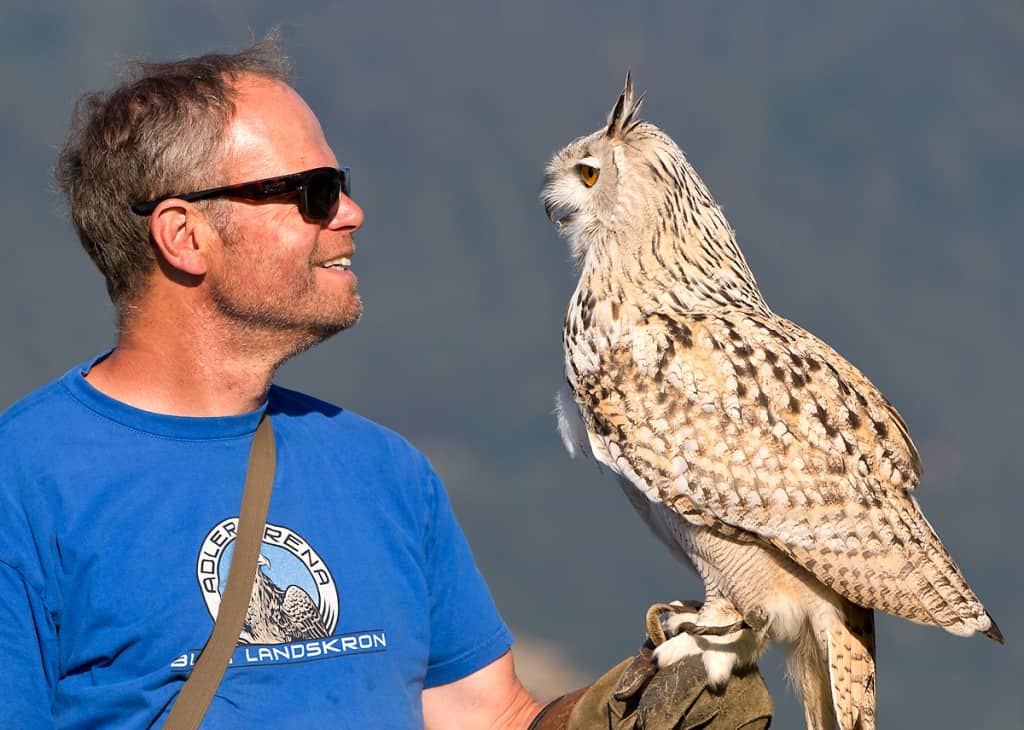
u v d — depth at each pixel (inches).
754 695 262.8
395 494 233.3
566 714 253.4
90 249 222.7
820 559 271.3
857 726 275.3
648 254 306.5
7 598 199.2
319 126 229.3
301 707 208.2
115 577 203.0
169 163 213.5
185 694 200.2
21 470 205.9
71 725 202.8
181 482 210.5
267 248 217.3
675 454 280.1
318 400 238.5
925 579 273.6
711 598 279.7
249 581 208.2
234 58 227.3
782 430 276.8
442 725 249.9
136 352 219.5
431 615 243.0
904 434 292.5
